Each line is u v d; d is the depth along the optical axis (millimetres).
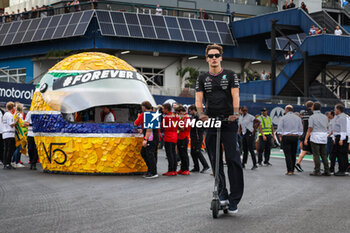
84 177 11031
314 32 31516
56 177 10992
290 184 9914
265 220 5812
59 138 11602
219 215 6152
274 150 24359
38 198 7695
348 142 12398
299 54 31953
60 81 11891
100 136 11422
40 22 36750
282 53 39844
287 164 12227
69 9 36250
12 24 38000
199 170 12859
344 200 7547
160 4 40375
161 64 39094
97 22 35062
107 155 11438
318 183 10203
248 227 5398
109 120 12594
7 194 8172
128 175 11555
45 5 39844
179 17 37188
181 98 28000
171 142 11711
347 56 30891
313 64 32500
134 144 11531
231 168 6141
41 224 5602
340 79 43406
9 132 12945
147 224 5570
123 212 6375
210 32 37594
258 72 41906
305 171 13422
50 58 36188
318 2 42625
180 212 6355
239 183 6156
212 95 6055
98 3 35375
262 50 40000
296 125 12156
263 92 34344
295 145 12281
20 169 12977
